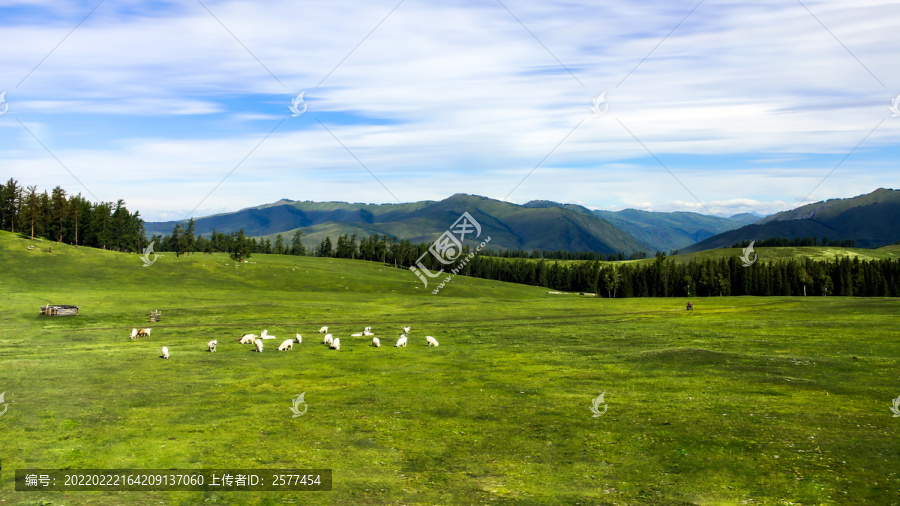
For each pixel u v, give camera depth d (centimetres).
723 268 18675
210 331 6494
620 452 2148
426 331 6494
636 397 2988
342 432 2441
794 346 4469
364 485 1859
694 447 2166
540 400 2977
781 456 2030
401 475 1953
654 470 1962
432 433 2423
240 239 19500
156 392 3209
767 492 1745
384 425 2541
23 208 16362
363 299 12431
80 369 3956
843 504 1639
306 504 1706
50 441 2292
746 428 2356
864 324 5606
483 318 8212
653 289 19550
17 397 3069
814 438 2195
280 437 2369
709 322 6694
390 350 4916
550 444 2262
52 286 12006
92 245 18938
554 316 8425
